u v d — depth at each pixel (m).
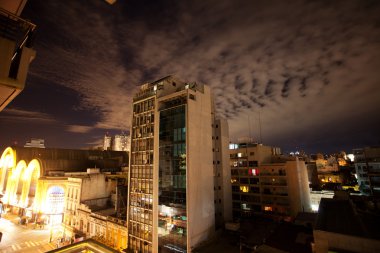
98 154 114.19
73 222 61.69
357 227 22.95
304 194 58.16
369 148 68.12
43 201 71.94
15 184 92.56
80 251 9.42
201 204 39.41
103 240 48.97
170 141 41.53
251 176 63.81
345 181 86.88
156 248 38.69
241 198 64.81
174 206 38.31
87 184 63.75
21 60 6.11
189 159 38.31
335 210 29.22
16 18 6.20
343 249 20.80
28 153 97.38
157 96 45.56
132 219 44.25
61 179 75.06
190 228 36.09
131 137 49.16
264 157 65.75
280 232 36.97
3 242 59.97
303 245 30.91
